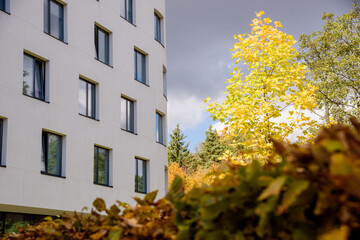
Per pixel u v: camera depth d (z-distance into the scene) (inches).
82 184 729.6
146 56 963.3
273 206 56.3
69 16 756.6
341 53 1162.0
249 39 556.1
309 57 1280.8
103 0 843.4
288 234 56.9
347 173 45.8
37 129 660.7
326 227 51.7
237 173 67.7
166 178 1007.0
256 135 506.9
